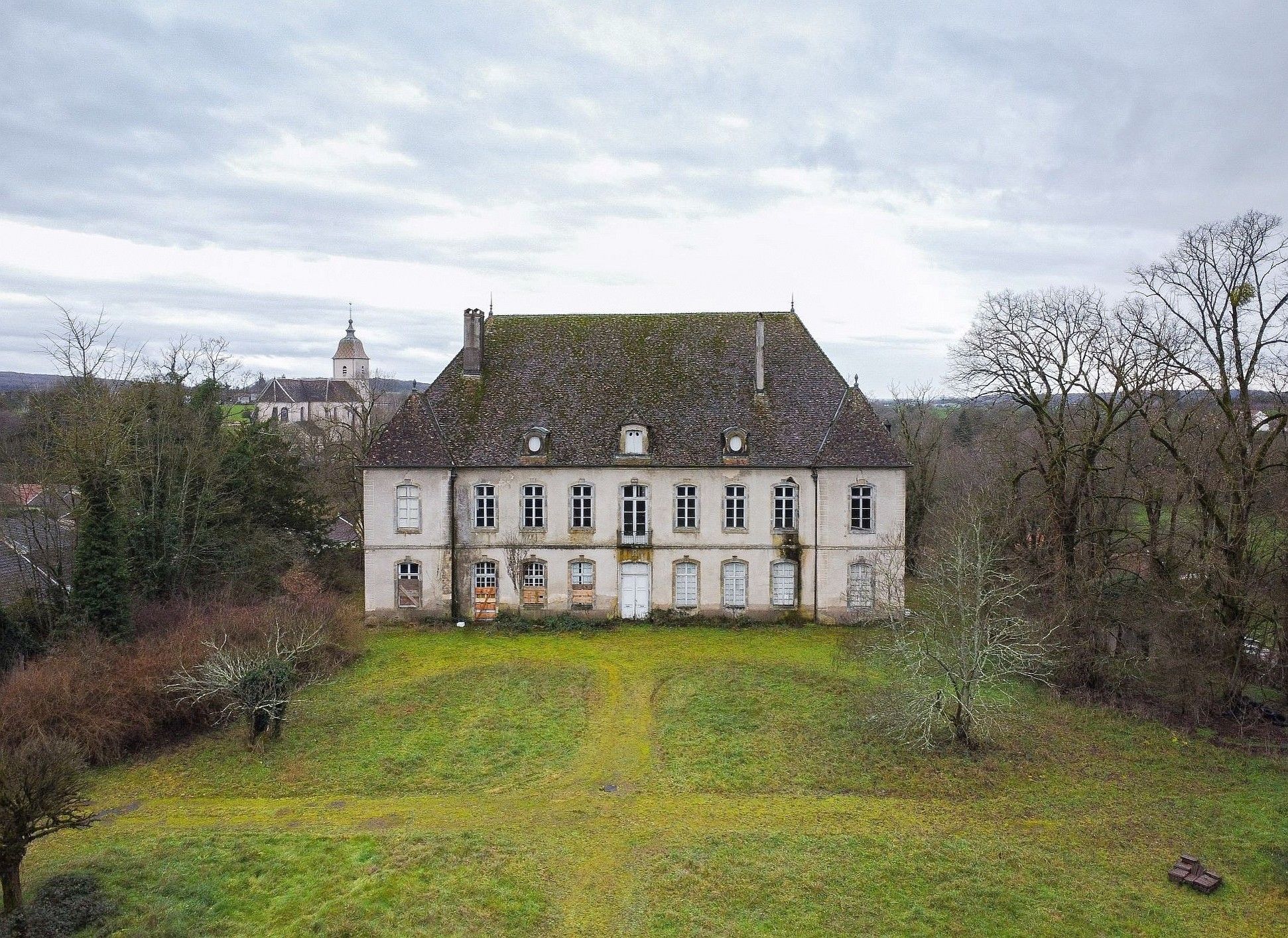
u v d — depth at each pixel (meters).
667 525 41.12
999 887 19.47
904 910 18.69
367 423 62.28
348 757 26.59
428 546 40.97
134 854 20.88
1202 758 26.67
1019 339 35.50
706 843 21.44
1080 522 36.22
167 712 28.12
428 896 19.00
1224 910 18.72
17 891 18.38
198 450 41.16
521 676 33.47
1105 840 21.72
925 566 42.16
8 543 36.22
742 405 42.31
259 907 18.83
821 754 26.61
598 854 21.02
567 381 43.25
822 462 40.50
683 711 30.02
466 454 41.09
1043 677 31.30
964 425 76.25
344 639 36.25
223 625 32.75
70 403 36.72
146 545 38.31
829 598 40.97
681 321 45.34
